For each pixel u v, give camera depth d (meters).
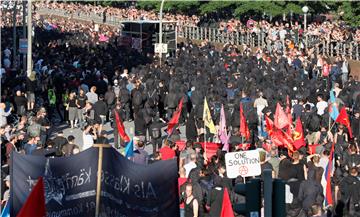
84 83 58.19
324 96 51.16
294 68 66.25
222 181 29.61
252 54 79.44
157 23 94.50
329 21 101.62
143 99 52.97
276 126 37.88
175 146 35.19
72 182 21.02
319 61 68.56
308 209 29.09
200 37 103.50
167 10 134.12
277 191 18.39
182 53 79.50
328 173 29.94
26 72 65.19
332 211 30.14
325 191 30.81
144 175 21.36
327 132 42.25
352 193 31.00
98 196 20.98
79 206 21.02
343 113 40.84
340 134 40.97
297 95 51.97
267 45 86.19
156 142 43.25
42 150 32.78
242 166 29.69
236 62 68.50
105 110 48.91
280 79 59.09
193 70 64.69
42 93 57.44
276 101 49.28
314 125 45.47
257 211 18.64
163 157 34.50
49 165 21.14
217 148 37.72
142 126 45.03
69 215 21.03
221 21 111.06
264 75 61.31
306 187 29.25
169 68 65.81
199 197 28.72
